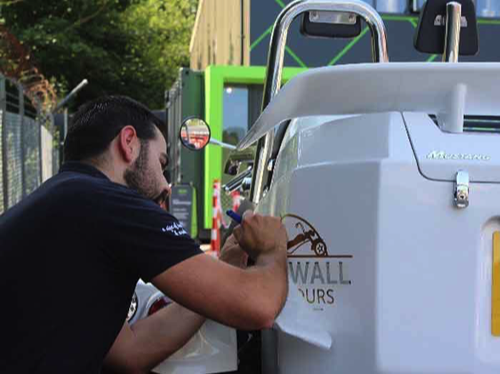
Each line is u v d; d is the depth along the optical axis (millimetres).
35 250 1778
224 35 12273
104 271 1782
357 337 1640
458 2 2350
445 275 1585
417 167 1589
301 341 1730
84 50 23844
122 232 1772
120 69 26859
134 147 2031
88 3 24688
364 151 1659
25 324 1762
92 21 25578
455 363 1590
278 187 1986
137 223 1779
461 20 2369
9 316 1775
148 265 1760
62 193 1815
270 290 1707
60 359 1756
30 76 13086
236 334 2094
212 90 10148
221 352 2006
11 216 1856
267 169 2518
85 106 2090
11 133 9797
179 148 10703
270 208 2125
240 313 1722
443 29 2322
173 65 29984
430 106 1721
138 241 1767
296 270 1747
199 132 3375
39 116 13734
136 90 27828
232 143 10266
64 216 1784
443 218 1582
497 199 1573
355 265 1640
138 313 2145
